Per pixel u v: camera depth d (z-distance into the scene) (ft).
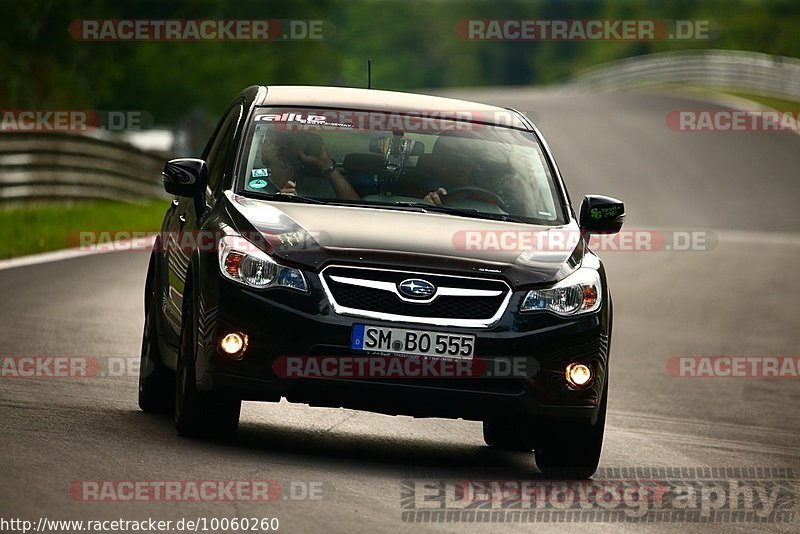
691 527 75.36
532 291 83.41
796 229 384.06
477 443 101.71
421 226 86.69
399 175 92.43
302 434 92.94
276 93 99.66
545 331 82.99
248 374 81.05
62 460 73.41
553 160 98.43
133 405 98.89
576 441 86.58
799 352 172.65
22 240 209.56
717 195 450.30
